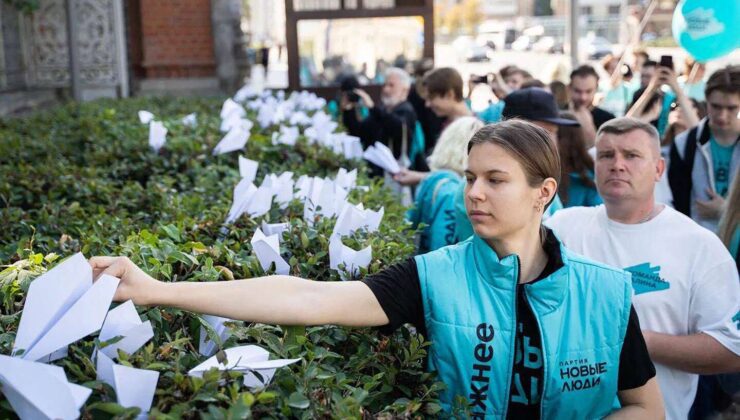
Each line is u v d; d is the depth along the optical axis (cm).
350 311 221
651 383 239
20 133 734
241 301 212
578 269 233
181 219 363
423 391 231
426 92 577
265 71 2972
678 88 600
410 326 252
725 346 308
